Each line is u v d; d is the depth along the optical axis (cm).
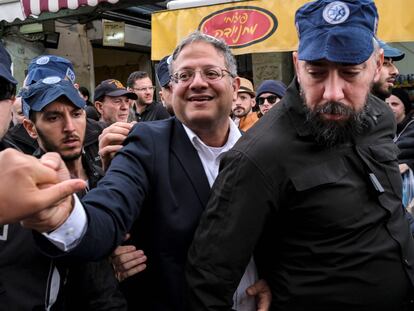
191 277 136
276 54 618
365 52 129
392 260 139
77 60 770
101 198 118
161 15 402
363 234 137
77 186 70
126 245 151
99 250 105
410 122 274
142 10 741
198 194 148
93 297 144
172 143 154
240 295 151
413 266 144
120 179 131
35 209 67
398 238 141
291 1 362
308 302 136
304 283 136
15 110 275
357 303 134
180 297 143
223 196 136
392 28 331
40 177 67
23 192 65
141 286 150
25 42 657
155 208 144
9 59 120
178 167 150
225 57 159
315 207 135
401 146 262
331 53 127
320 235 136
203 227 138
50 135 166
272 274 146
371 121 151
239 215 133
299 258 138
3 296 127
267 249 147
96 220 105
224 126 164
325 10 132
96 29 796
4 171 65
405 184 253
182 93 156
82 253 99
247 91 409
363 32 130
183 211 145
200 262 135
